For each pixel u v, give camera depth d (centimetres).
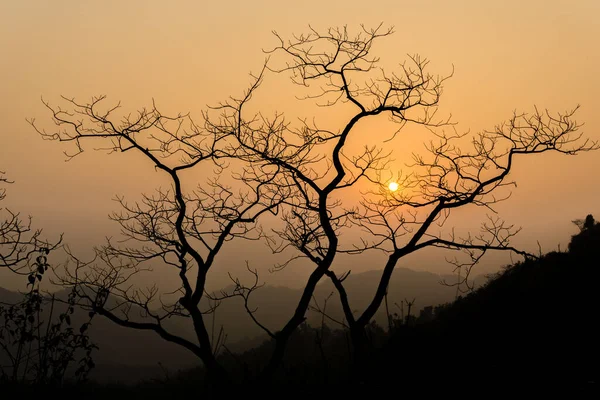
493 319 1631
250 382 914
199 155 1055
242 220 1049
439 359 1038
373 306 967
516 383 986
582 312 1529
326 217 1016
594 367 1098
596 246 2311
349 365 930
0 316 898
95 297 962
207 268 1012
